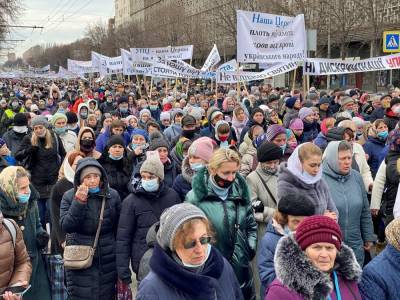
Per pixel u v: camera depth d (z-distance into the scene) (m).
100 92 25.25
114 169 6.28
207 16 54.41
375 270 3.14
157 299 2.63
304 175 4.07
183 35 54.06
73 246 4.57
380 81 29.16
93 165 4.61
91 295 4.60
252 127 7.05
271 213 4.59
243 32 10.25
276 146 4.76
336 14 29.53
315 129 9.20
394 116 8.95
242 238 4.10
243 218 4.12
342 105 11.09
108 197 4.70
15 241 4.00
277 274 2.79
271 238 3.65
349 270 2.88
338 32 30.11
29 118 10.67
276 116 9.99
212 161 4.03
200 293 2.64
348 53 35.16
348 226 4.67
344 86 32.44
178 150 6.64
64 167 5.61
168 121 11.39
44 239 4.64
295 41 10.61
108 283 4.70
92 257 4.57
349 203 4.67
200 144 5.09
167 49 16.83
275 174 4.78
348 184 4.76
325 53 34.81
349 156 4.68
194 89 27.62
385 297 3.11
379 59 11.88
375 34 26.11
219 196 4.10
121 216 4.57
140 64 16.77
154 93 17.14
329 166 4.73
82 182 4.59
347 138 6.38
